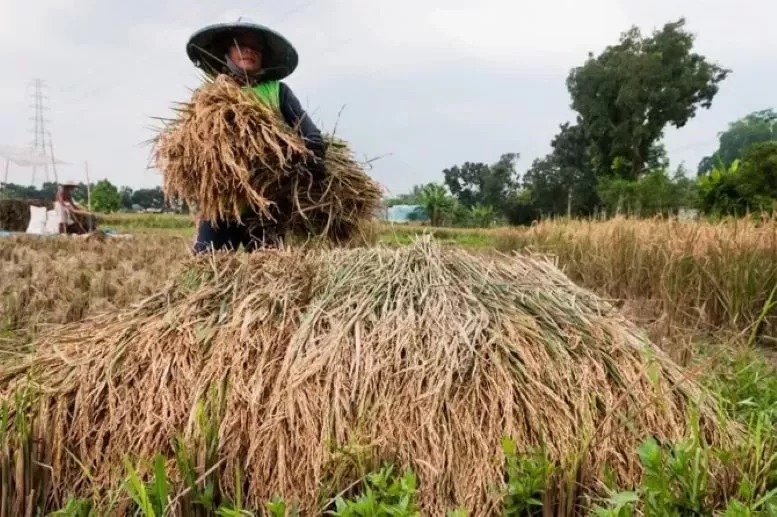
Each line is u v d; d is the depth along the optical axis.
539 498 1.57
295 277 2.25
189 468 1.58
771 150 17.17
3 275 5.50
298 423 1.74
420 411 1.74
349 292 2.17
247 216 3.06
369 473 1.58
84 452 1.83
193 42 3.20
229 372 1.89
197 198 2.99
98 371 1.93
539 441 1.65
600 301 2.34
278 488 1.68
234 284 2.22
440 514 1.62
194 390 1.85
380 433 1.73
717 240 5.37
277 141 2.89
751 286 4.79
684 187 26.09
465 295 2.13
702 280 5.18
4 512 1.67
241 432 1.77
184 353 1.95
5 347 2.93
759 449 1.63
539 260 2.66
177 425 1.82
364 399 1.78
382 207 3.58
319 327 2.00
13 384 2.02
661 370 1.97
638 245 6.44
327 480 1.63
